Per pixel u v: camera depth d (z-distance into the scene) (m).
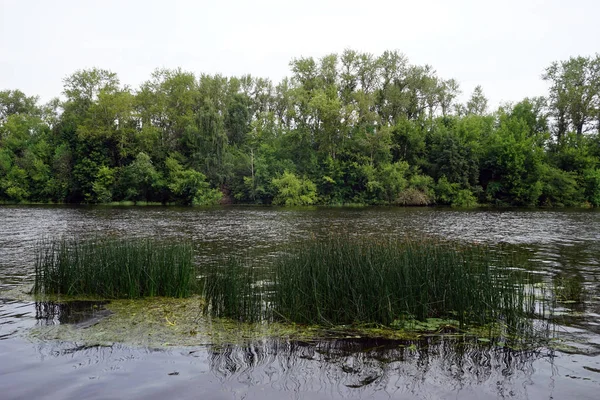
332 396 5.50
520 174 56.69
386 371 6.27
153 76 66.50
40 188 61.59
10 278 12.48
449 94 71.88
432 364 6.51
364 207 52.88
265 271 12.76
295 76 68.25
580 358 6.74
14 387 5.66
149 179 58.66
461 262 9.48
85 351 7.02
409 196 55.97
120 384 5.79
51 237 21.09
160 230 24.91
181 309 9.57
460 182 57.09
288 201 56.00
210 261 14.88
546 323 8.36
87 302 10.12
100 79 64.56
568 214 40.09
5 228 25.75
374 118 60.66
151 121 66.06
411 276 8.93
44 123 71.56
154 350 7.08
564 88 63.44
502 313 8.53
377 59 66.12
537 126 65.75
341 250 9.77
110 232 23.70
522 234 23.36
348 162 60.50
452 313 8.75
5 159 64.12
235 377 6.04
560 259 15.37
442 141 59.34
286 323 8.59
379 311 8.45
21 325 8.40
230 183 61.00
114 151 63.09
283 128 70.81
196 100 68.50
